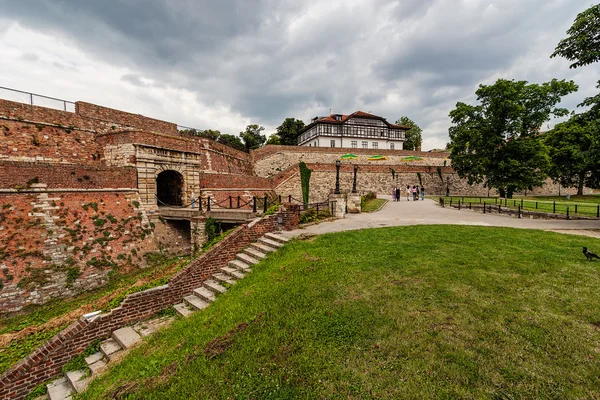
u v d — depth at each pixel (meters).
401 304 5.62
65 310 11.62
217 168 29.91
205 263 9.77
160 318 8.35
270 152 39.75
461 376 3.71
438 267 7.35
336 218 16.30
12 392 6.18
